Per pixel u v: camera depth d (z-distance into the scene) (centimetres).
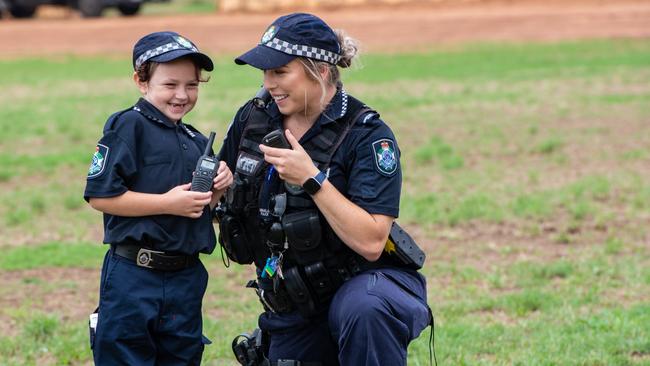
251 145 738
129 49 4491
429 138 2322
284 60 698
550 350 993
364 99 2933
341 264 721
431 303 1173
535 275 1276
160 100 724
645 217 1566
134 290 706
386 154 714
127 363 705
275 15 5481
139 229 703
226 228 745
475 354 997
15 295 1256
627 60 3553
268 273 723
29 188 1925
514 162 2042
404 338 698
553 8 5072
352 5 5675
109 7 5684
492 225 1552
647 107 2634
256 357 776
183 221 713
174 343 721
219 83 3372
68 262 1403
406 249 733
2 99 3203
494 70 3475
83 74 3788
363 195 707
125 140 705
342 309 696
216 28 4912
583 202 1647
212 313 1162
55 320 1110
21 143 2430
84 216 1697
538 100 2823
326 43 708
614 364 953
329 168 716
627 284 1230
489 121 2530
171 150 723
